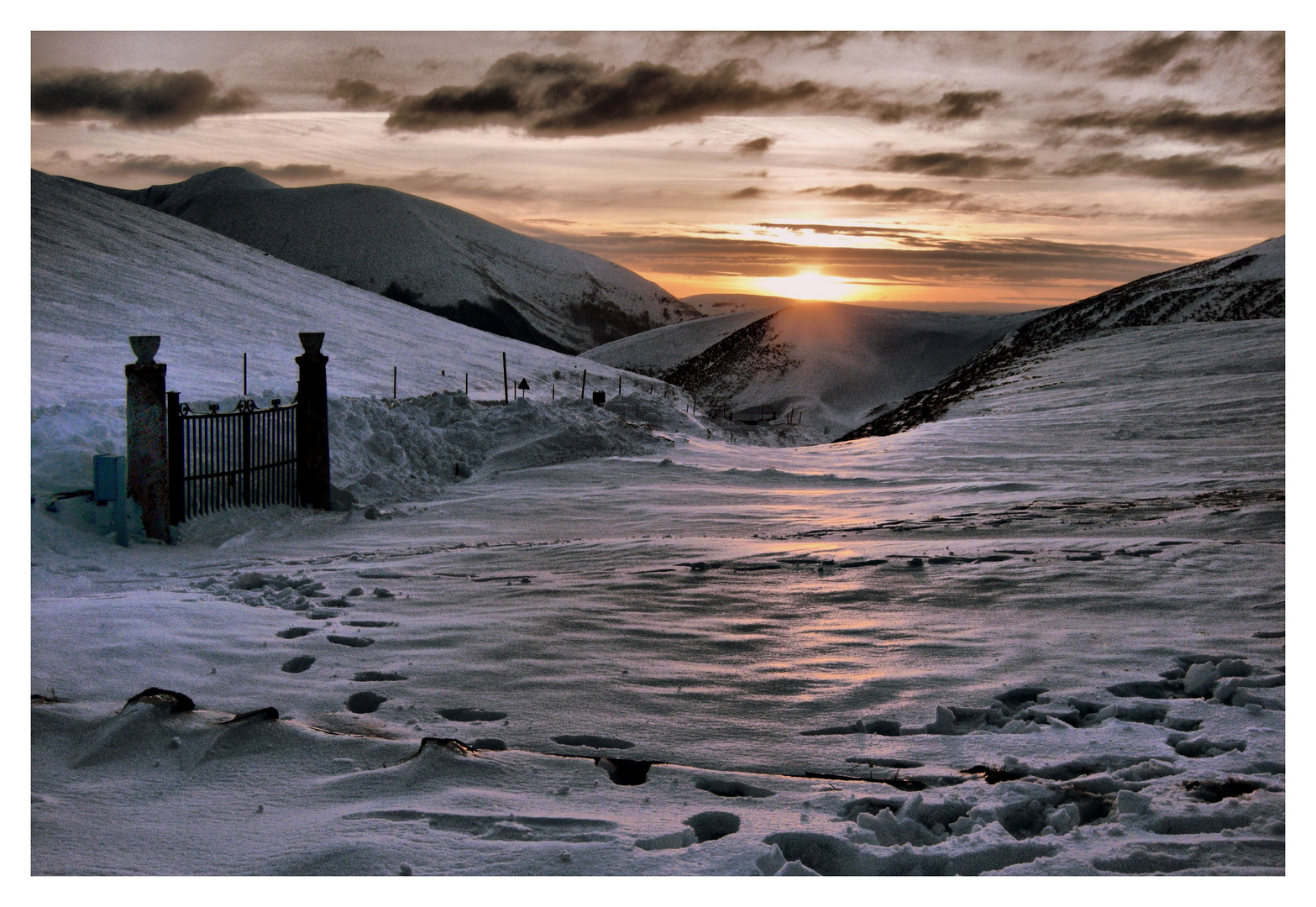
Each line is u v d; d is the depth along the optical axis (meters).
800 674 6.67
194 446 13.98
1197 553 10.05
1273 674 6.29
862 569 10.05
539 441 23.69
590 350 165.25
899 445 29.02
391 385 46.66
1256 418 31.41
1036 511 15.03
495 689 6.36
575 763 5.09
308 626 7.79
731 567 10.35
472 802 4.60
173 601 8.30
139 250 66.75
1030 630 7.62
